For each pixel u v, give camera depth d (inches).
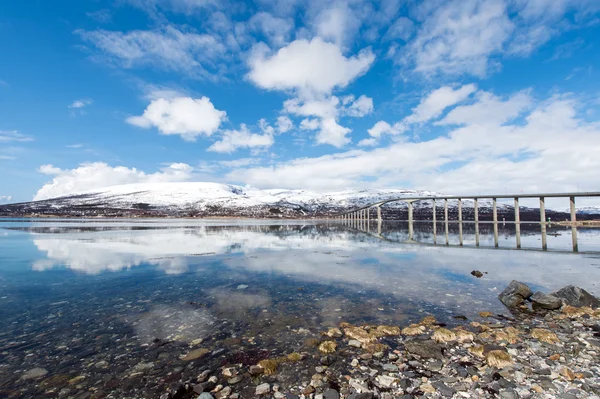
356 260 954.7
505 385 249.0
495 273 757.9
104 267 816.9
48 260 921.5
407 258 1009.5
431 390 243.8
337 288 596.4
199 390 245.8
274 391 245.3
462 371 273.9
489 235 2326.5
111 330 377.4
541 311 461.7
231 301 505.7
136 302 498.0
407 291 574.6
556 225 4229.8
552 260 1000.9
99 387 251.8
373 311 456.8
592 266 879.1
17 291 567.5
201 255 1051.3
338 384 255.0
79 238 1686.8
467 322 412.8
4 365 287.1
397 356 306.8
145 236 1871.3
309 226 3767.2
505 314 447.2
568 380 255.3
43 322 403.9
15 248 1207.6
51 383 257.0
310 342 341.1
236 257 1008.2
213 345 335.3
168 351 319.9
